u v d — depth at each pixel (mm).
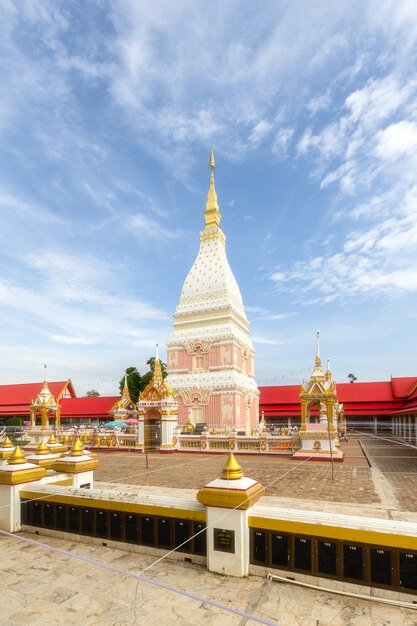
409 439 44469
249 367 54156
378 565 7301
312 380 31891
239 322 53500
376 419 60469
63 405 65750
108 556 9336
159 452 36406
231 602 7160
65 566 8773
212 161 61375
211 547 8477
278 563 8039
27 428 45219
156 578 8125
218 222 59219
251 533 8352
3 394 67562
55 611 6949
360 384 62188
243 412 47719
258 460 29516
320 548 7762
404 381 58188
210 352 48719
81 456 13727
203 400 46406
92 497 10352
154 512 9492
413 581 7035
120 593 7551
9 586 7863
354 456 30812
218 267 54469
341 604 7102
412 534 7156
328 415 31094
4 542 10320
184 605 7086
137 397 66812
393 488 18000
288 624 6480
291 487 18531
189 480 20578
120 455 34875
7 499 11367
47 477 12367
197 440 36469
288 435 34531
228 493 8375
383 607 6984
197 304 53000
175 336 51906
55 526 10805
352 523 7613
